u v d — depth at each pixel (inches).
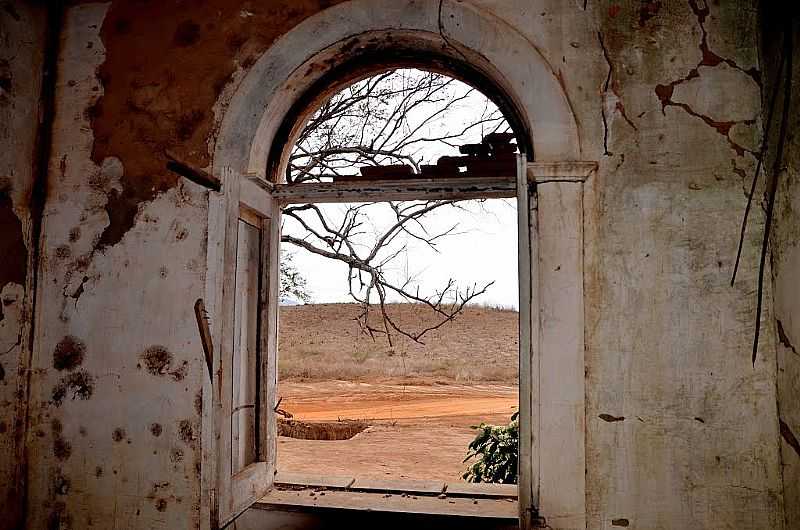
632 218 113.0
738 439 106.7
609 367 111.3
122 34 137.1
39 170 135.6
